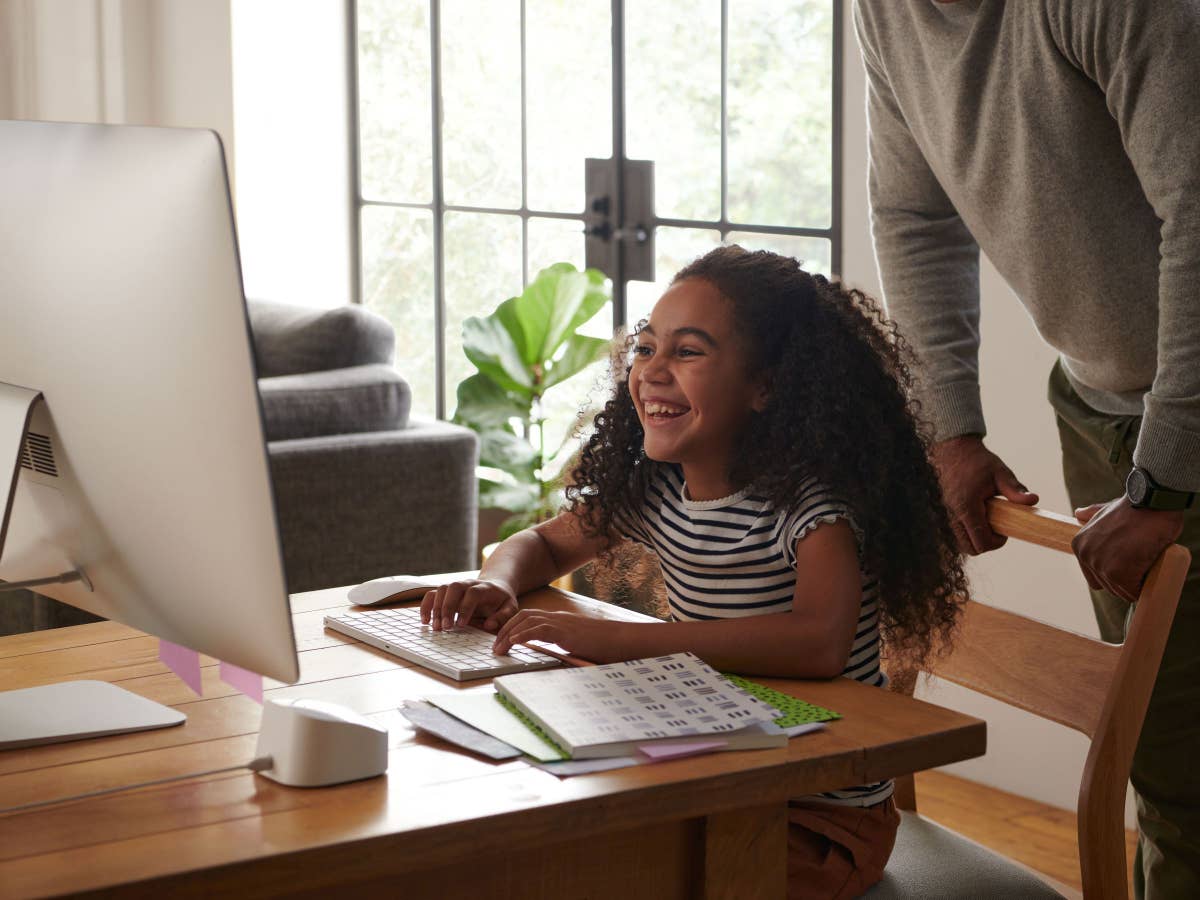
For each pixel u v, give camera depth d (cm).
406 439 335
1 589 121
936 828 150
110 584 114
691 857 110
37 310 109
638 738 108
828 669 128
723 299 140
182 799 99
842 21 309
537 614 136
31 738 112
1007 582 280
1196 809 178
